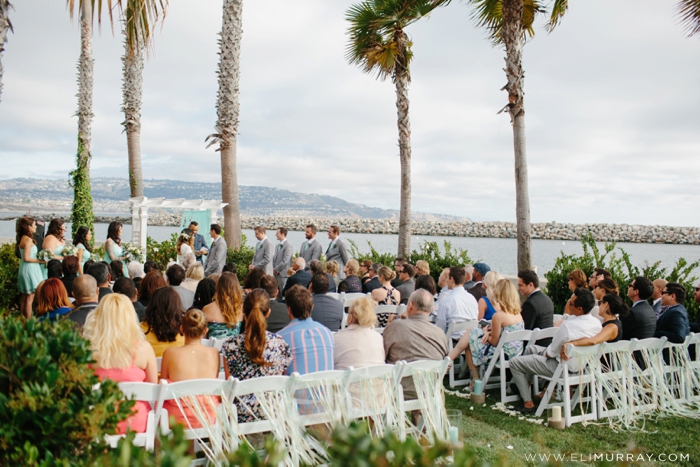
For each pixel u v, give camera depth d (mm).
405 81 12875
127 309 3586
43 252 8109
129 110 15836
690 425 4855
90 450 2068
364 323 4516
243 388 3594
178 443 1514
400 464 1375
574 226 69688
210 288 5719
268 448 1426
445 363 4293
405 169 13008
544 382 5980
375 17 12172
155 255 14492
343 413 3734
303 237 47469
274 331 5254
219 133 12906
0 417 2076
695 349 5711
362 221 80625
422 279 6734
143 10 5805
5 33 5641
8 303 9172
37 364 2172
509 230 70938
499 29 11508
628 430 4734
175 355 3824
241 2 12805
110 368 3494
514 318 5629
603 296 5773
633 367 5180
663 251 47375
